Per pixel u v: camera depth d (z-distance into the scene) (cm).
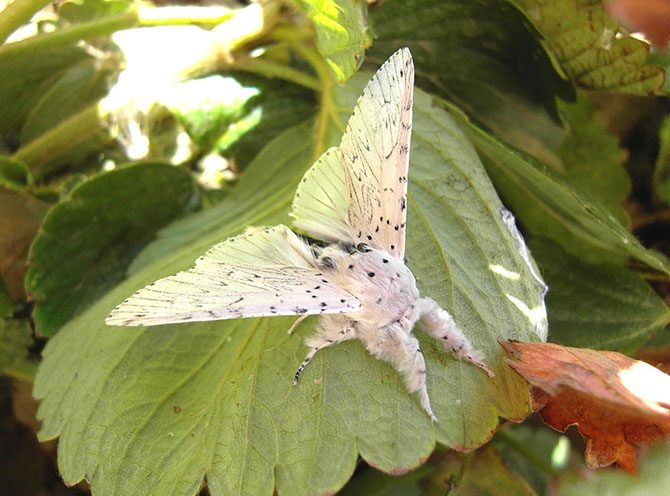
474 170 11
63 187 14
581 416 9
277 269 9
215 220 13
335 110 13
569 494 10
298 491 9
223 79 14
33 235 14
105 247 14
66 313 13
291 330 10
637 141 15
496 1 13
